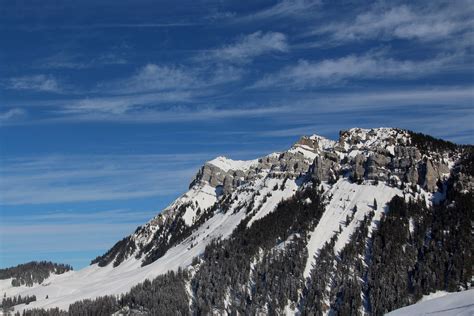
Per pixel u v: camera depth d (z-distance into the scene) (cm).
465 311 18900
